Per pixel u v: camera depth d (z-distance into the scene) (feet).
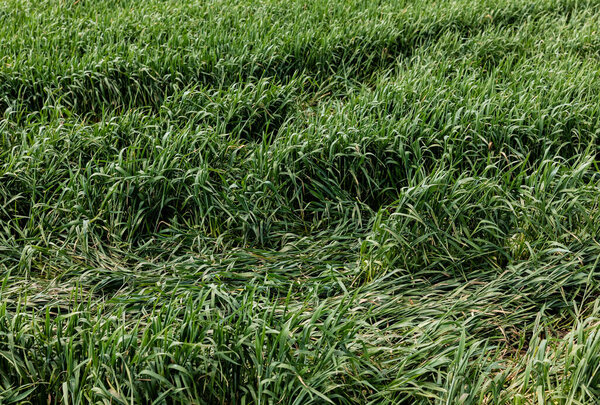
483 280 11.75
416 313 10.59
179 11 24.29
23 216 13.20
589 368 8.23
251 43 21.16
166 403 8.34
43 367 8.56
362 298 10.89
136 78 19.03
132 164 13.78
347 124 15.52
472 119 16.08
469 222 12.77
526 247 12.25
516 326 10.73
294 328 9.15
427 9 25.30
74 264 12.22
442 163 13.93
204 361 8.43
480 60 21.07
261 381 8.34
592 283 11.01
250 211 13.41
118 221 13.21
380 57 22.31
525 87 18.22
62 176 14.32
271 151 14.87
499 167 15.51
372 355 9.29
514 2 26.53
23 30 21.63
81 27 22.86
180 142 14.78
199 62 19.39
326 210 13.84
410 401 8.79
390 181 14.98
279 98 17.84
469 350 8.68
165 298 10.97
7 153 14.56
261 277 11.62
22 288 11.27
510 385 8.75
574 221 12.71
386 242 11.94
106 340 8.57
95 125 15.46
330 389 8.32
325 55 21.31
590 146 15.07
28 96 18.06
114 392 8.02
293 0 26.20
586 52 22.48
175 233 13.29
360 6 26.14
